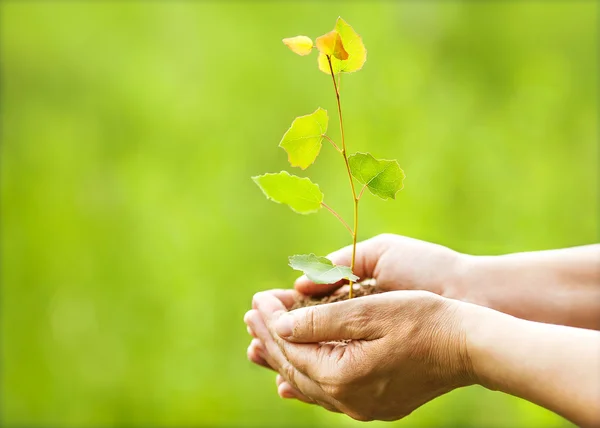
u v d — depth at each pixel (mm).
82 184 2910
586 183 2656
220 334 2613
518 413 2258
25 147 2934
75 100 3021
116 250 2803
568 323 1434
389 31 2994
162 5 3082
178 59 3053
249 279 2674
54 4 3061
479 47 3107
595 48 3047
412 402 1357
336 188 2625
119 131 2986
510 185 2623
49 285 2785
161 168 2887
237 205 2773
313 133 1341
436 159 2645
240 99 2977
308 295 1483
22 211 2857
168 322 2650
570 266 1440
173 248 2729
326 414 2354
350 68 1331
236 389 2529
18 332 2746
